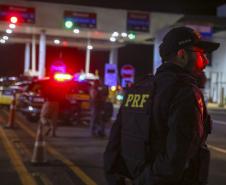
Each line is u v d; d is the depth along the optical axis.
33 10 42.75
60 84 19.58
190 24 44.88
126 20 44.91
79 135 20.36
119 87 52.12
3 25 43.66
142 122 3.62
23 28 45.53
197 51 3.78
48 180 10.78
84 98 25.20
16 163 12.77
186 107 3.44
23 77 46.00
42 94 19.77
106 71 45.09
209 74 56.31
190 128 3.42
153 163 3.50
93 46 63.19
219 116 34.56
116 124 4.01
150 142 3.58
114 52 64.44
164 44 3.78
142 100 3.67
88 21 44.16
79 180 10.88
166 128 3.52
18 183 10.41
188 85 3.53
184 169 3.45
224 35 50.06
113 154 3.98
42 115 19.62
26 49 67.38
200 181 3.57
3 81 39.38
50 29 44.69
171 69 3.65
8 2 42.12
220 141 19.06
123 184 4.00
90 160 13.56
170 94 3.50
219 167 12.92
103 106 19.92
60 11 43.41
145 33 45.75
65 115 24.61
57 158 13.80
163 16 45.09
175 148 3.39
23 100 26.45
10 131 21.02
